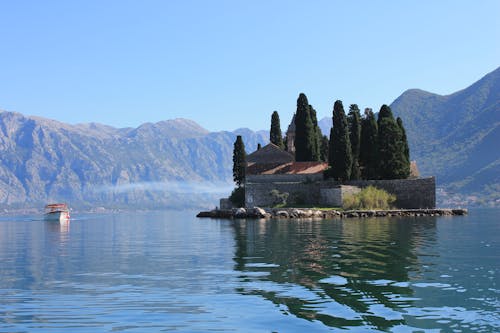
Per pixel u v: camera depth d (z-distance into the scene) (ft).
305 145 416.87
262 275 95.35
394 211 335.06
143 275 98.84
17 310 71.00
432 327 60.34
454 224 248.52
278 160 422.00
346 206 344.49
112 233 254.47
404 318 64.08
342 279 89.51
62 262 123.24
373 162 370.73
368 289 80.69
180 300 75.61
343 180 369.71
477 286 82.28
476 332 58.34
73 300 76.79
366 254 124.06
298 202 371.35
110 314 68.23
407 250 131.95
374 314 65.98
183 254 135.03
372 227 226.17
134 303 74.23
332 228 223.10
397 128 364.99
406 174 368.27
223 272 100.12
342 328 60.44
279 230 217.56
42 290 84.84
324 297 75.61
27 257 136.56
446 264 105.91
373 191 346.95
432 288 81.00
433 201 352.49
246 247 147.95
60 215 506.07
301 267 104.17
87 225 386.11
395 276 91.91
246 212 352.28
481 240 159.43
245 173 414.00
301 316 65.62
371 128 378.53
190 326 62.28
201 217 453.99
